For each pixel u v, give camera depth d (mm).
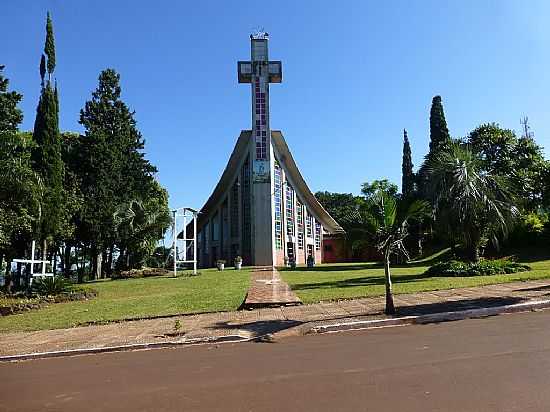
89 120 45656
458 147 24000
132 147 46094
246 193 52094
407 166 49844
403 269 28812
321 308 13367
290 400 5312
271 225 47031
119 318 13805
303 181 54938
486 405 4766
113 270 46094
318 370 6691
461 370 6164
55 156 29969
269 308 14078
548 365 6195
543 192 31422
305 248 57094
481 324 9859
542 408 4605
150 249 46219
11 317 16109
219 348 9234
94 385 6691
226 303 15383
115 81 46750
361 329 10383
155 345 9875
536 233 31969
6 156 21594
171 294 19688
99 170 41094
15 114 28812
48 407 5664
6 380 7445
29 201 22609
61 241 41406
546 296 12641
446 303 12719
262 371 6879
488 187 22125
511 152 34750
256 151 47656
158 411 5238
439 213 22000
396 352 7594
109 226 40531
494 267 20594
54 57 30859
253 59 48094
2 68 28344
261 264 46500
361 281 20750
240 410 5078
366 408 4867
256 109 47719
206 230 61875
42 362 9086
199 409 5203
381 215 12195
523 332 8609
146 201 44531
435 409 4727
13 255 29359
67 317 14852
